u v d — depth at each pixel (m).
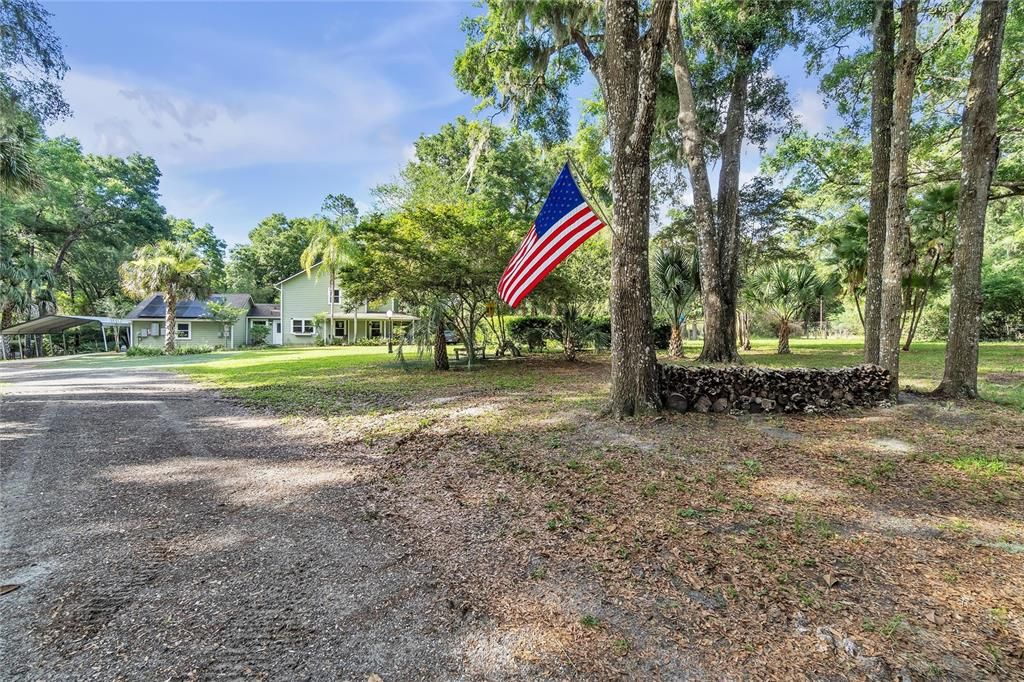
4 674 1.71
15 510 3.29
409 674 1.73
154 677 1.70
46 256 27.83
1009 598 2.12
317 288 32.16
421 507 3.33
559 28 10.96
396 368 12.79
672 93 13.08
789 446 4.65
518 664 1.78
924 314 24.80
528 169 24.75
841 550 2.58
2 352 21.31
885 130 8.18
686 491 3.47
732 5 10.78
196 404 7.61
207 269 23.58
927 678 1.66
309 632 1.97
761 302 18.12
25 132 12.03
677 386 6.30
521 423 5.80
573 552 2.63
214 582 2.36
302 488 3.75
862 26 7.77
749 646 1.85
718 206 13.28
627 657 1.81
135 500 3.48
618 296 5.95
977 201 6.66
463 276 11.27
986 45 6.34
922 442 4.71
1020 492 3.38
